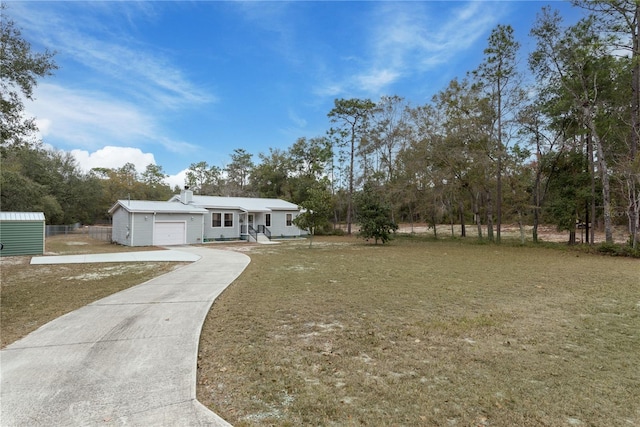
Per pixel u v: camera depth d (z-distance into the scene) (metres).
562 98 18.61
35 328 4.75
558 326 5.04
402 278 9.16
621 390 3.04
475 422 2.52
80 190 40.03
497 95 20.92
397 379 3.27
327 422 2.51
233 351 3.98
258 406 2.73
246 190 49.78
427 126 23.89
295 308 6.00
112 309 5.73
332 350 4.05
